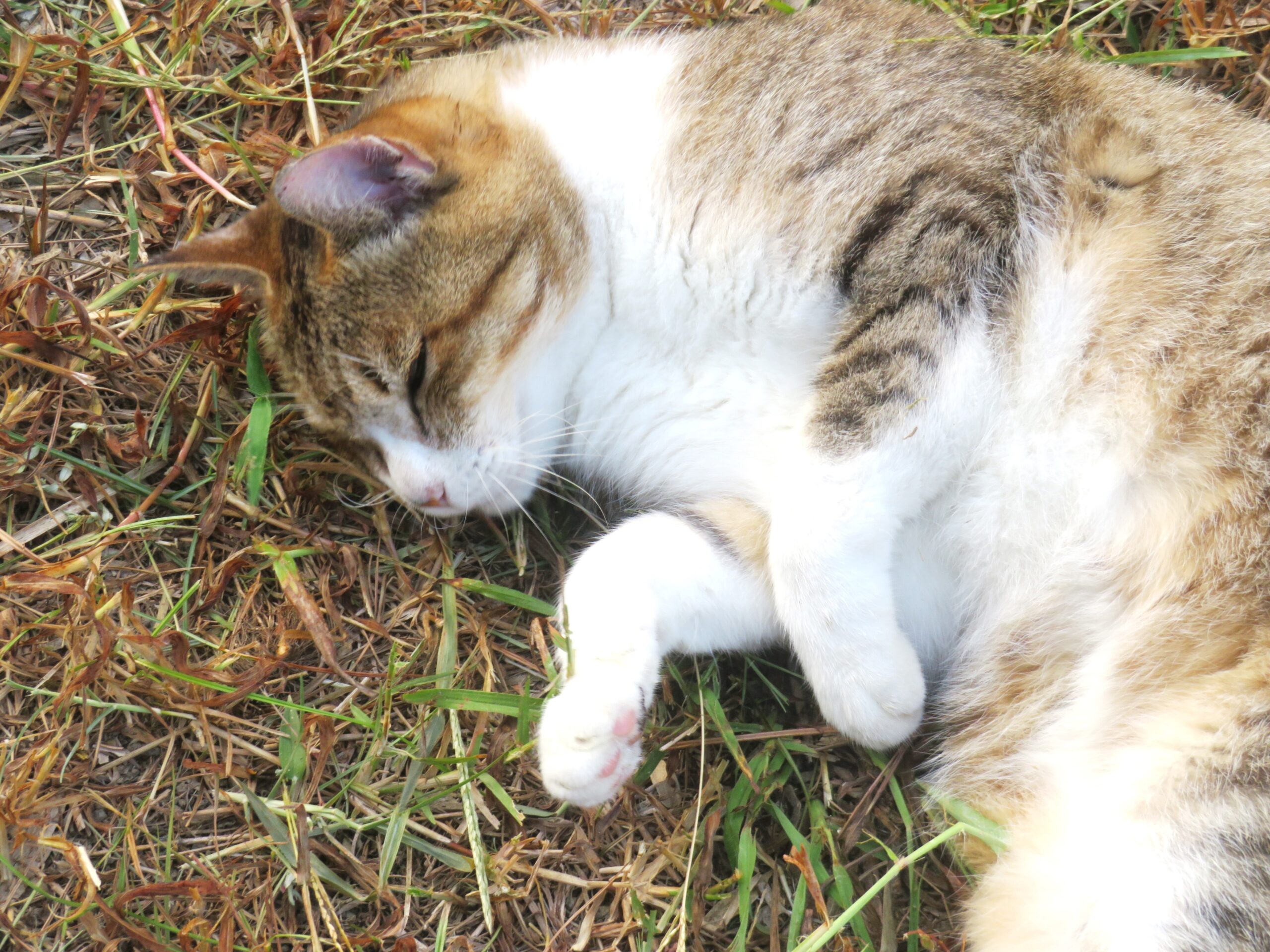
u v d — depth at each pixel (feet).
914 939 2.81
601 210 2.93
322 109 3.23
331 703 2.94
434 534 3.03
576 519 3.09
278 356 3.00
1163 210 2.88
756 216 2.88
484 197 2.88
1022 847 2.79
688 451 2.98
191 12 3.19
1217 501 2.79
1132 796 2.72
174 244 3.14
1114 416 2.83
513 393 2.95
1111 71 3.01
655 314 2.94
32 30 3.20
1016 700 2.88
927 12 3.07
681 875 2.87
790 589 2.85
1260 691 2.72
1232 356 2.83
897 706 2.85
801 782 2.91
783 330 2.90
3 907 2.82
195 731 2.91
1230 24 3.20
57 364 3.03
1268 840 2.66
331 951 2.84
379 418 2.93
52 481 3.02
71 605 2.92
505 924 2.85
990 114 2.91
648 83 2.97
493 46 3.26
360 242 2.84
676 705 2.96
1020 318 2.86
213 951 2.81
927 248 2.84
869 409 2.81
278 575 2.94
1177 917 2.66
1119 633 2.81
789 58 2.95
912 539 2.90
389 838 2.86
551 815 2.89
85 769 2.88
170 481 3.02
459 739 2.90
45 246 3.10
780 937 2.87
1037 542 2.86
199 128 3.19
